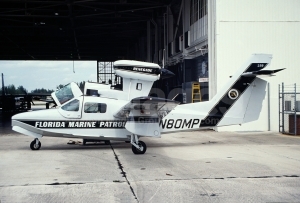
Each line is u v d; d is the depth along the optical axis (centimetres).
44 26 3684
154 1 2966
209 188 714
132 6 3238
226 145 1333
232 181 768
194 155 1104
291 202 627
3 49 5466
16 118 1177
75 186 729
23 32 4028
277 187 720
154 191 693
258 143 1388
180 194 672
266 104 1859
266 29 1853
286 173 842
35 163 970
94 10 3319
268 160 1010
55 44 4975
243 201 631
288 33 1870
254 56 1295
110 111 1198
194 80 2614
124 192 685
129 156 1091
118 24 3728
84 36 4250
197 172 855
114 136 1202
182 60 2711
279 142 1413
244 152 1159
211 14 1881
